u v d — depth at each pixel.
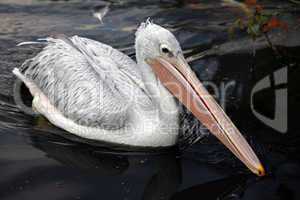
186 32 11.31
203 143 7.96
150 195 6.70
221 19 11.78
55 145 7.93
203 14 12.08
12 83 9.69
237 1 12.40
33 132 8.29
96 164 7.45
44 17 12.05
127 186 6.89
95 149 7.89
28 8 12.48
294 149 7.54
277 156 7.39
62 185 6.86
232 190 6.71
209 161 7.46
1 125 8.38
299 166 7.12
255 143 7.70
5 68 10.09
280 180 6.83
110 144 8.07
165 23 11.72
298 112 8.47
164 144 7.87
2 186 6.79
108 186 6.88
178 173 7.19
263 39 10.82
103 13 11.53
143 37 7.93
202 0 12.79
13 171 7.13
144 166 7.41
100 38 11.20
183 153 7.73
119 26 11.70
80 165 7.40
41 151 7.71
